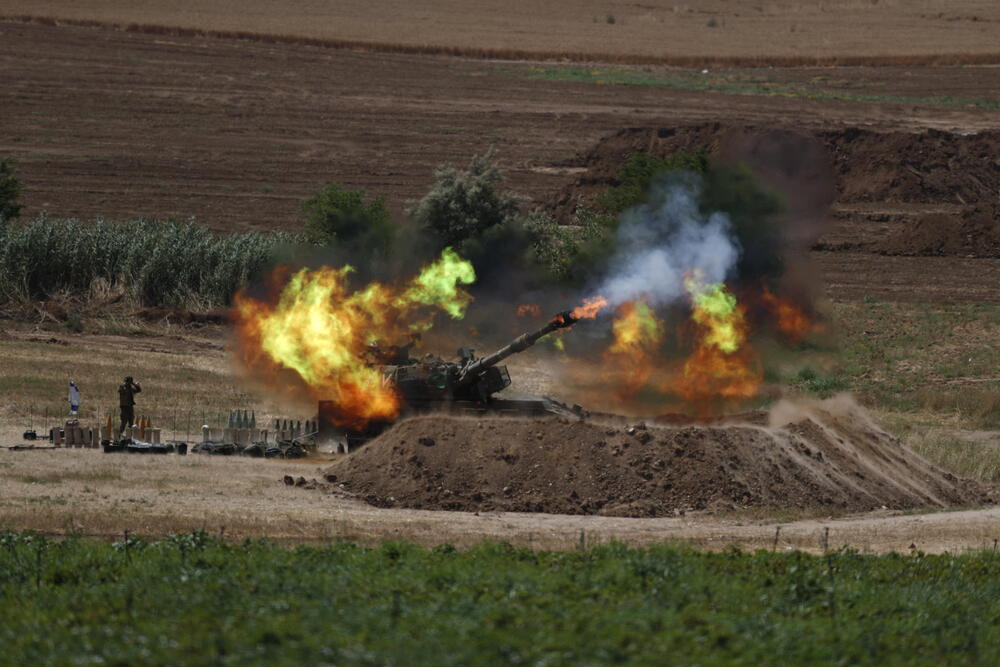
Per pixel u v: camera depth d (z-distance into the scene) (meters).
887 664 60.25
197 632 57.47
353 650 53.59
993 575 83.81
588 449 113.69
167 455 124.81
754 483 113.00
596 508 109.12
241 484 112.12
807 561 83.12
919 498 119.31
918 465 127.88
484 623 59.81
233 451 129.12
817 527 104.50
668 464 113.00
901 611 71.88
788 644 60.53
